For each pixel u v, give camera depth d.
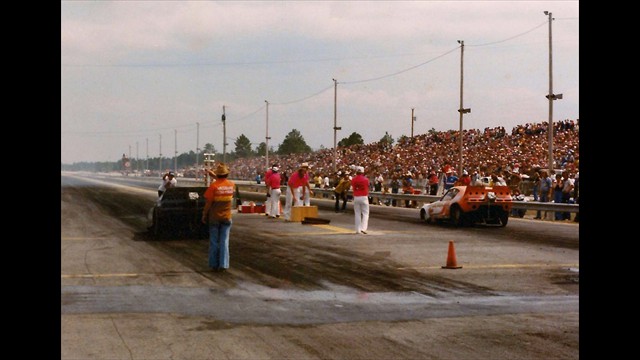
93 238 20.22
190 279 12.53
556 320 8.96
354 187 21.84
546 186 29.86
